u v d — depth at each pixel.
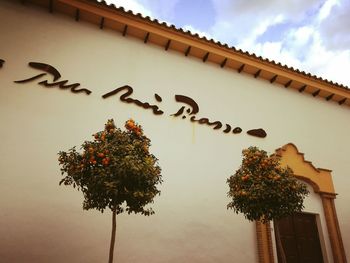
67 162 5.96
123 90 9.21
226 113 10.45
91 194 5.63
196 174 9.14
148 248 7.75
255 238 9.10
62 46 8.97
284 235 9.62
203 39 10.48
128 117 8.93
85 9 9.21
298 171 10.48
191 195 8.81
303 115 11.93
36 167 7.47
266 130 10.88
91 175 5.59
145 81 9.62
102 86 8.98
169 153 9.05
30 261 6.70
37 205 7.16
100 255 7.27
